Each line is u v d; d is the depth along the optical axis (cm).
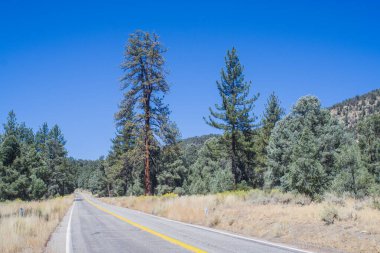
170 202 2830
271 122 5697
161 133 3759
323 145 3988
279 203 2153
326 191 2594
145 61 3872
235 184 4316
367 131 4419
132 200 4044
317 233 1250
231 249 1067
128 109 3809
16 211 2600
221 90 4344
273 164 4609
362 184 2788
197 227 1727
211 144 4638
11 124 6894
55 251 1105
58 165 9362
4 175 4881
